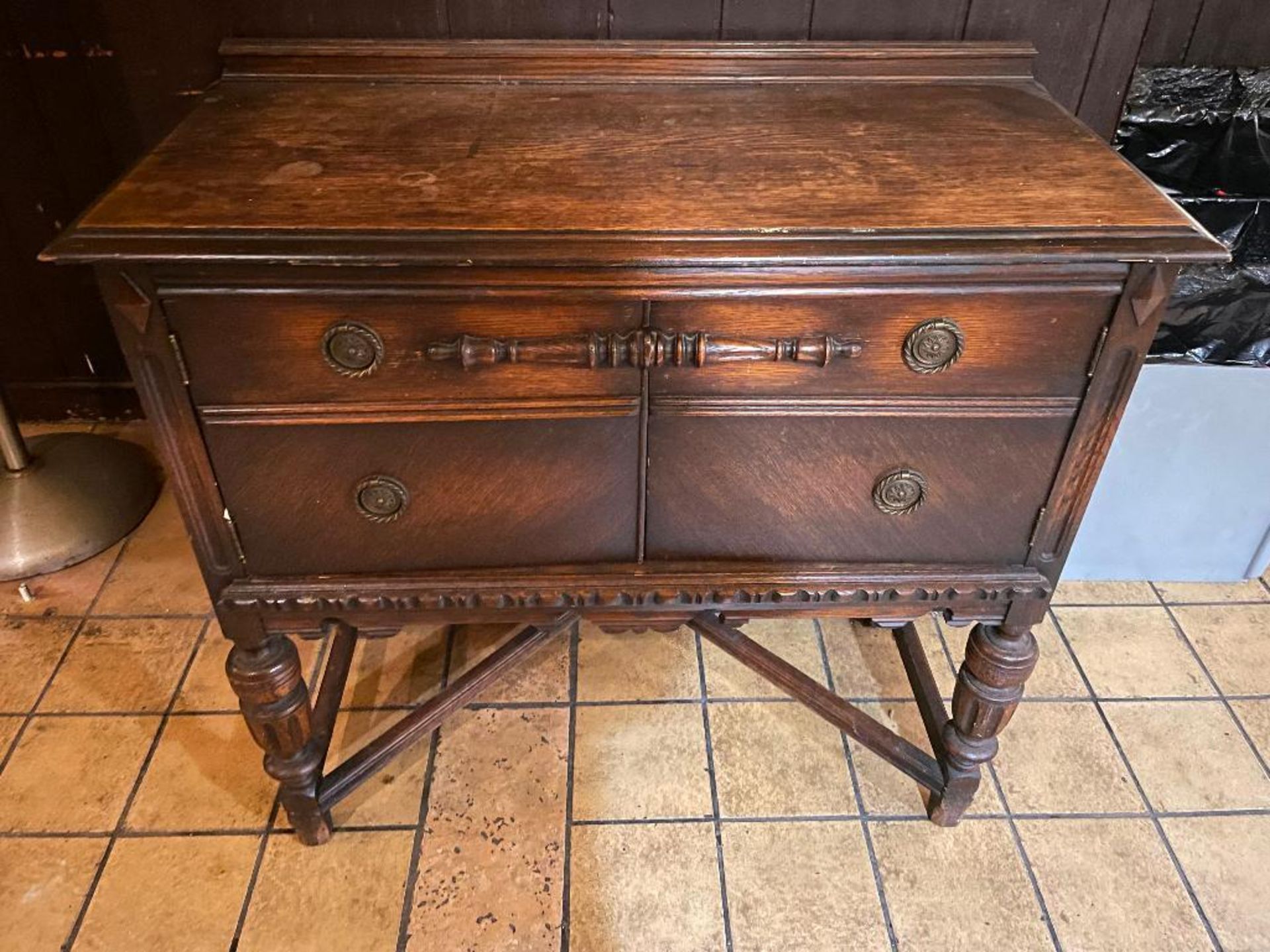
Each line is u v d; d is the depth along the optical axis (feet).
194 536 3.16
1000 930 3.83
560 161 3.10
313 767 3.80
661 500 3.22
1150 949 3.78
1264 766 4.45
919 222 2.76
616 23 4.02
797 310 2.82
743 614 3.51
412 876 3.96
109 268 2.62
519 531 3.26
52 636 4.92
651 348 2.81
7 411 5.16
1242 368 4.48
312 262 2.60
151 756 4.38
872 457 3.14
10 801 4.19
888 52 3.86
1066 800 4.30
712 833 4.13
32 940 3.74
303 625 3.41
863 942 3.78
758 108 3.60
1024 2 4.00
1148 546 5.21
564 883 3.94
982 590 3.41
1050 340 2.90
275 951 3.73
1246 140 4.65
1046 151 3.24
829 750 4.48
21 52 4.59
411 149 3.18
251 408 2.91
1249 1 4.60
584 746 4.47
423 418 2.97
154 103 4.42
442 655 4.91
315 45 3.77
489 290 2.72
